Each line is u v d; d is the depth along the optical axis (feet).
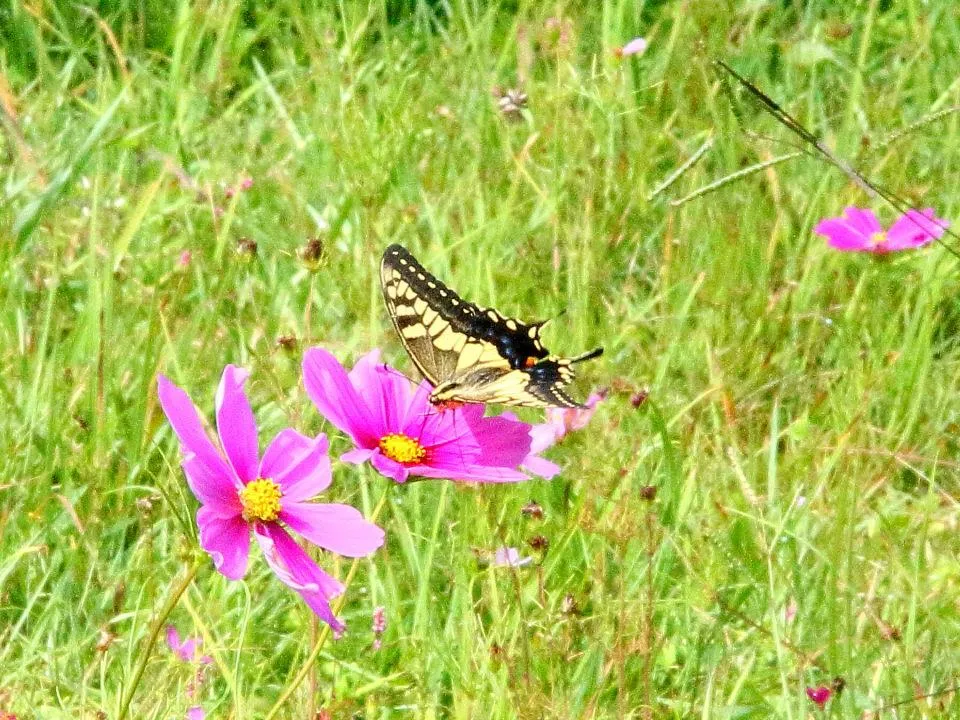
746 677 4.49
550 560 4.67
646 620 4.33
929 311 5.34
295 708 4.37
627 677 4.49
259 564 4.71
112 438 4.89
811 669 4.50
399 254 4.01
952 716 4.37
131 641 4.30
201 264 5.38
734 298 5.49
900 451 5.11
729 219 5.79
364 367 4.00
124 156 6.01
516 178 5.89
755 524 4.62
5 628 4.56
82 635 4.53
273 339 5.17
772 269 5.71
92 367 4.96
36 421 4.88
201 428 3.78
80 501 4.78
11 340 5.10
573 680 4.43
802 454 5.00
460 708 4.32
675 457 4.89
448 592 4.71
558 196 5.80
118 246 5.26
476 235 5.48
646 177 6.11
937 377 5.36
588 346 5.31
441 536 4.82
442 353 4.00
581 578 4.70
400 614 4.67
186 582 3.75
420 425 3.97
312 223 5.79
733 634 4.65
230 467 3.80
